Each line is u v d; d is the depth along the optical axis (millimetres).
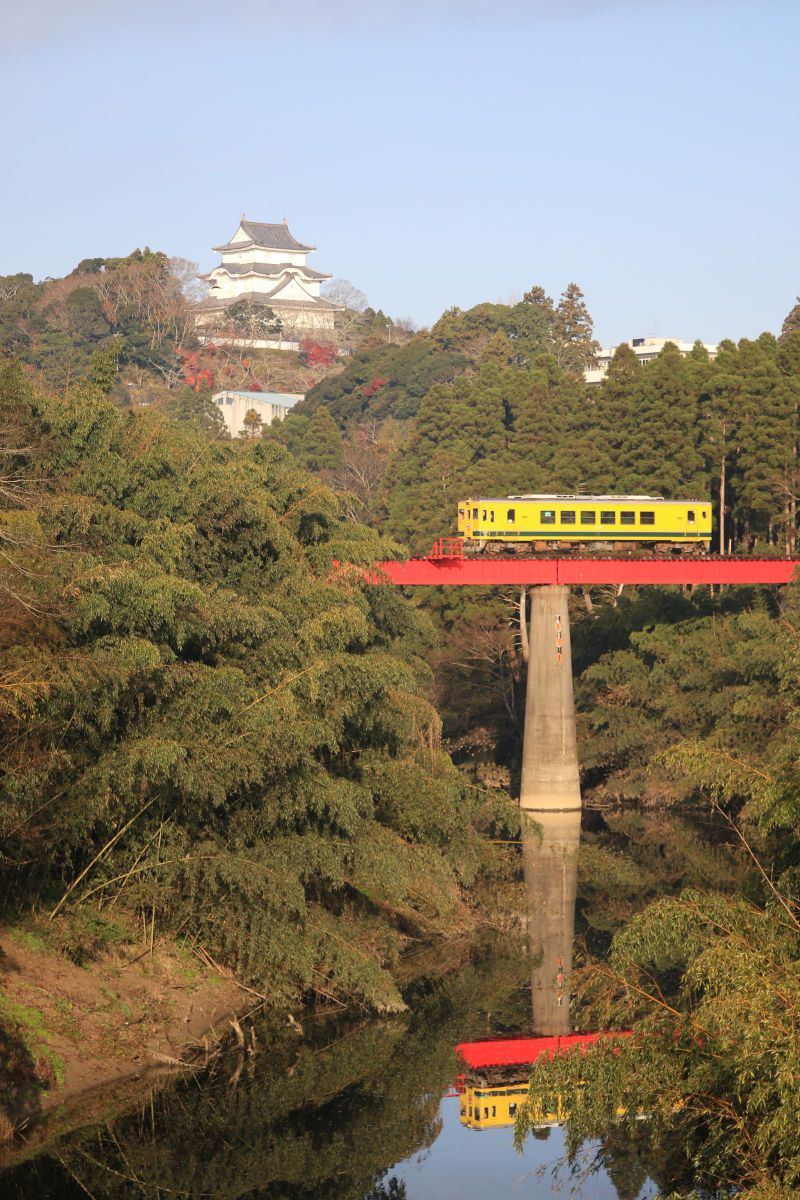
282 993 37438
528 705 78062
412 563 73812
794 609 73688
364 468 149250
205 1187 28969
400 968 44781
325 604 44562
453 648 94125
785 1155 20125
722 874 59812
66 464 42000
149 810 35500
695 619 87875
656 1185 27453
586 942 48344
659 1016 22984
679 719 77812
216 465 46594
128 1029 33406
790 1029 20062
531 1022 39906
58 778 33344
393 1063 36344
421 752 47125
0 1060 30094
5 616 31484
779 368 108438
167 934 37250
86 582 33719
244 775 34562
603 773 86875
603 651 92375
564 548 84312
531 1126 24281
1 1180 28078
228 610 38062
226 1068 34156
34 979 32969
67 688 31234
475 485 106688
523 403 117750
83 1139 29812
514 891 53188
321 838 38281
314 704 39469
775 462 100000
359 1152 31062
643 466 104000
